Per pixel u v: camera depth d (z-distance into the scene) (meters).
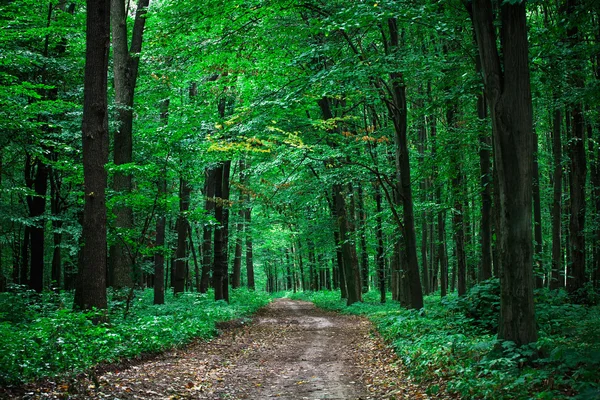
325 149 17.30
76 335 9.31
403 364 9.26
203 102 21.62
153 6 16.31
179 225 25.64
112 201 14.08
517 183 7.30
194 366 9.74
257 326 18.92
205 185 29.70
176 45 13.92
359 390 7.86
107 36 11.93
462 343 8.71
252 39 13.52
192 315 16.75
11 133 13.91
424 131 24.61
